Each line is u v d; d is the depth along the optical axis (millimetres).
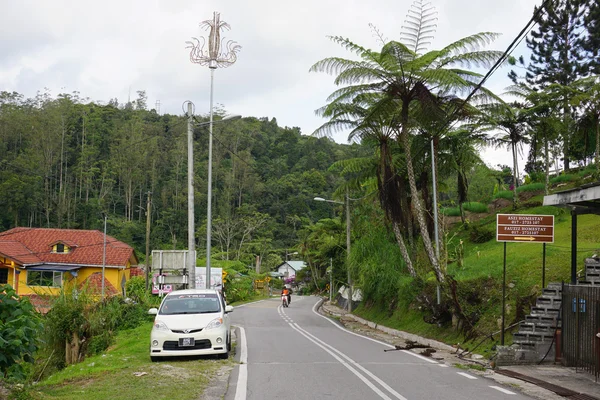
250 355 13039
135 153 69562
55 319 17000
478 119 24281
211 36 21891
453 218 40875
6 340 7652
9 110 60875
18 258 34812
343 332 21203
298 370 10758
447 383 9641
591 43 39469
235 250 68375
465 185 28938
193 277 20750
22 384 8070
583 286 10859
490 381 10039
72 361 16797
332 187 85250
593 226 25469
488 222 35281
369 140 24797
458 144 27375
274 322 26297
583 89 33812
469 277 18250
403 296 22375
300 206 80938
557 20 40375
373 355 13555
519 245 24828
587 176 36781
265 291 68562
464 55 19484
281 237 78625
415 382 9656
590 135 38469
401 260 24422
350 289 34938
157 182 73125
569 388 9250
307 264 68625
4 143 56250
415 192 20859
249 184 80312
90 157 68062
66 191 62062
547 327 12273
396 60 19016
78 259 37938
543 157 40531
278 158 92188
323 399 8070
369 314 27594
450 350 14953
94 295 20719
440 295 18047
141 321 21406
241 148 86938
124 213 70812
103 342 17375
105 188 66562
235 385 9094
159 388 8586
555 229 27359
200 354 11609
